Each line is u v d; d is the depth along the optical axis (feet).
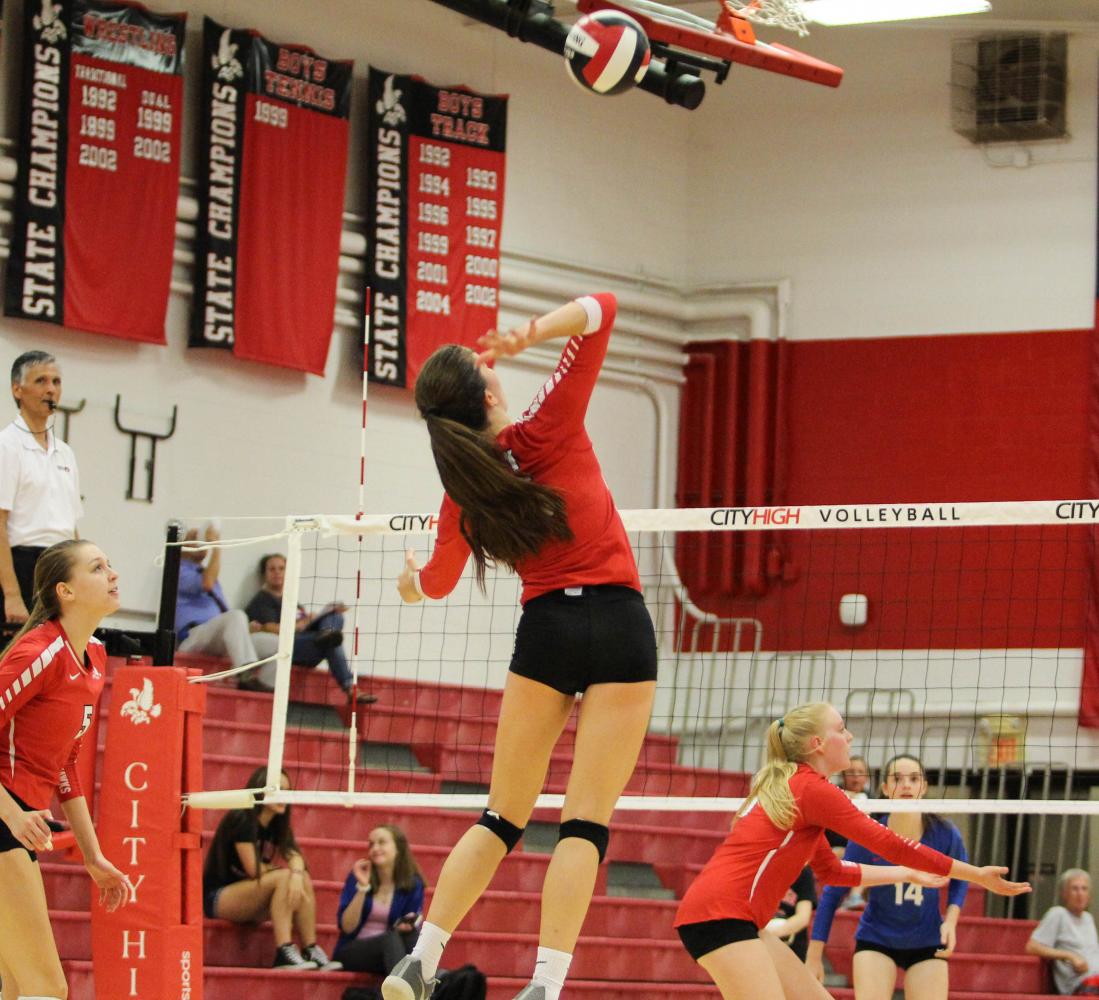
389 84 56.65
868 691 52.65
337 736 47.65
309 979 35.83
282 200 53.57
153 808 28.50
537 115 60.85
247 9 54.34
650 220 63.36
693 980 41.55
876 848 24.54
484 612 57.47
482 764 50.03
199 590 49.98
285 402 54.13
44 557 23.98
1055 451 57.82
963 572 57.72
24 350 48.85
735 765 59.77
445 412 17.43
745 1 44.24
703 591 61.31
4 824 23.08
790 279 62.39
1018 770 55.57
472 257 57.72
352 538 54.80
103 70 50.16
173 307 52.03
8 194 48.57
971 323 59.57
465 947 39.06
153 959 28.09
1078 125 58.75
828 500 60.80
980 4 53.83
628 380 61.87
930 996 31.17
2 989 25.09
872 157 61.72
